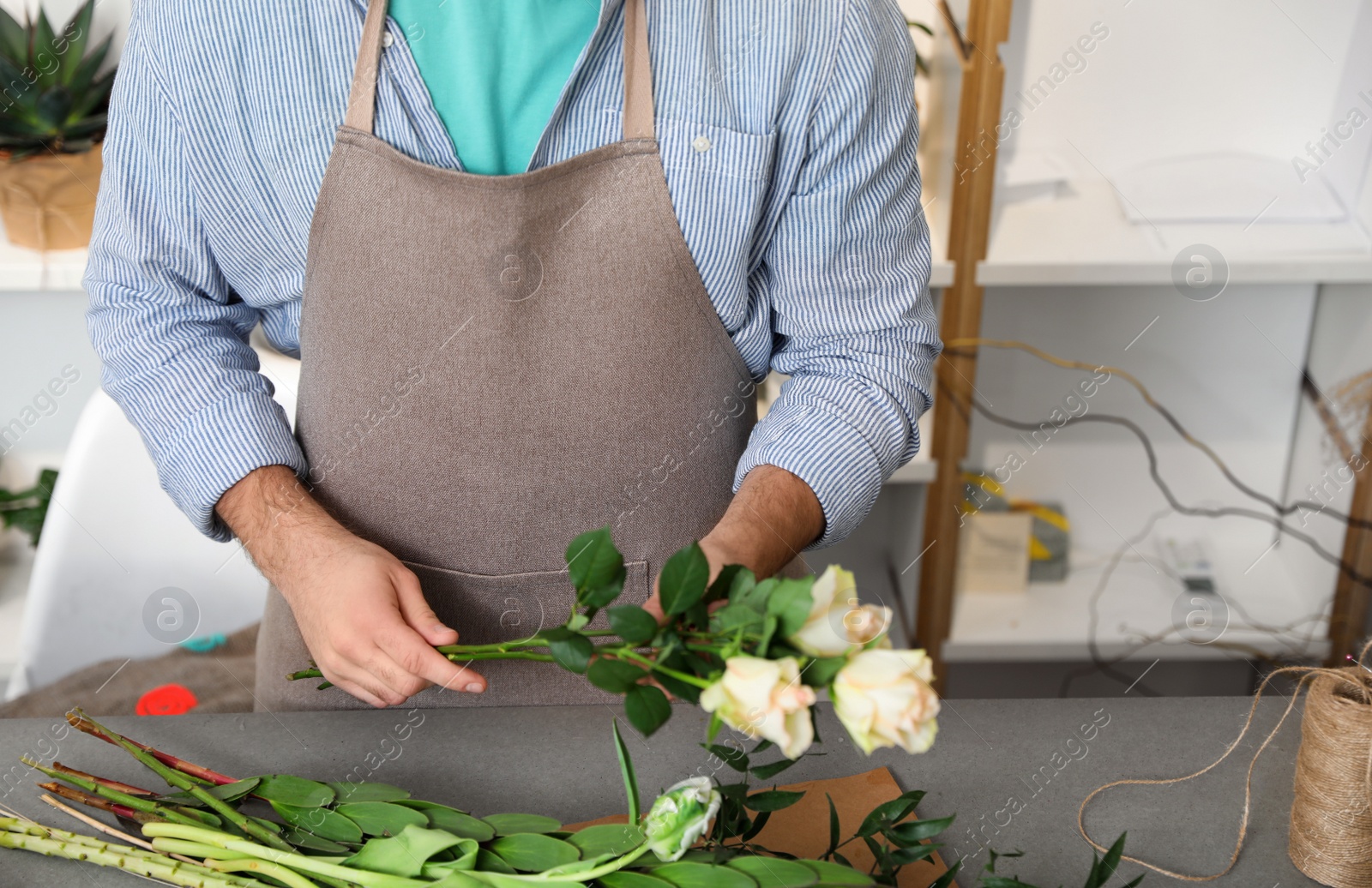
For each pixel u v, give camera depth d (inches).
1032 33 68.5
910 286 36.9
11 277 60.2
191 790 26.0
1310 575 78.8
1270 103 68.2
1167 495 83.0
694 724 30.4
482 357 33.5
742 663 17.7
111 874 25.2
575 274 32.9
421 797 27.5
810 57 32.8
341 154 31.9
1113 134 70.1
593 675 18.5
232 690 46.5
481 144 32.8
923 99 67.2
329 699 37.0
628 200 32.5
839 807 26.7
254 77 31.7
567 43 32.3
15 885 24.7
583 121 32.8
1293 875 25.1
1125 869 25.2
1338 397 74.3
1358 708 23.5
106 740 27.8
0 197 58.4
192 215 34.3
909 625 81.2
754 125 32.9
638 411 34.8
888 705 17.5
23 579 70.9
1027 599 79.9
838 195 34.6
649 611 21.5
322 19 31.2
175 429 34.0
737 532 30.5
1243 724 30.6
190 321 35.3
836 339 35.9
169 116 32.4
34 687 48.1
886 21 35.3
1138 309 78.0
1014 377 80.4
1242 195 67.9
